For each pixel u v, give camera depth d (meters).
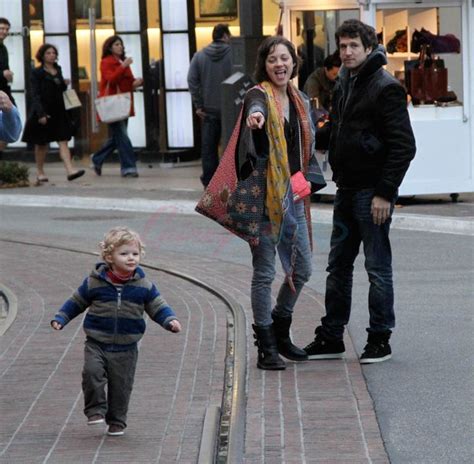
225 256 18.30
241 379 11.09
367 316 13.87
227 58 25.14
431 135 22.62
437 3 22.48
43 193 26.16
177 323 9.37
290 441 9.26
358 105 11.35
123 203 24.44
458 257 17.66
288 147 11.27
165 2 31.61
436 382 11.02
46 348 12.52
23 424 9.87
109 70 28.64
